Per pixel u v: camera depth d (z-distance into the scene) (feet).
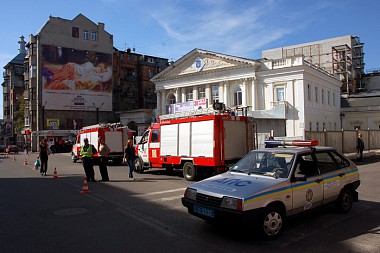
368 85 192.95
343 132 72.54
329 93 146.41
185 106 123.44
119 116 178.81
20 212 26.18
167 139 48.85
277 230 18.88
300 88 116.88
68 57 168.66
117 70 197.77
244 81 127.95
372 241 18.39
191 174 44.06
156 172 56.13
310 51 193.36
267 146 26.08
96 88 176.65
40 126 160.04
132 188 37.96
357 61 192.44
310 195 21.06
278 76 121.70
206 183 20.98
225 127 41.91
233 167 23.82
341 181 23.86
